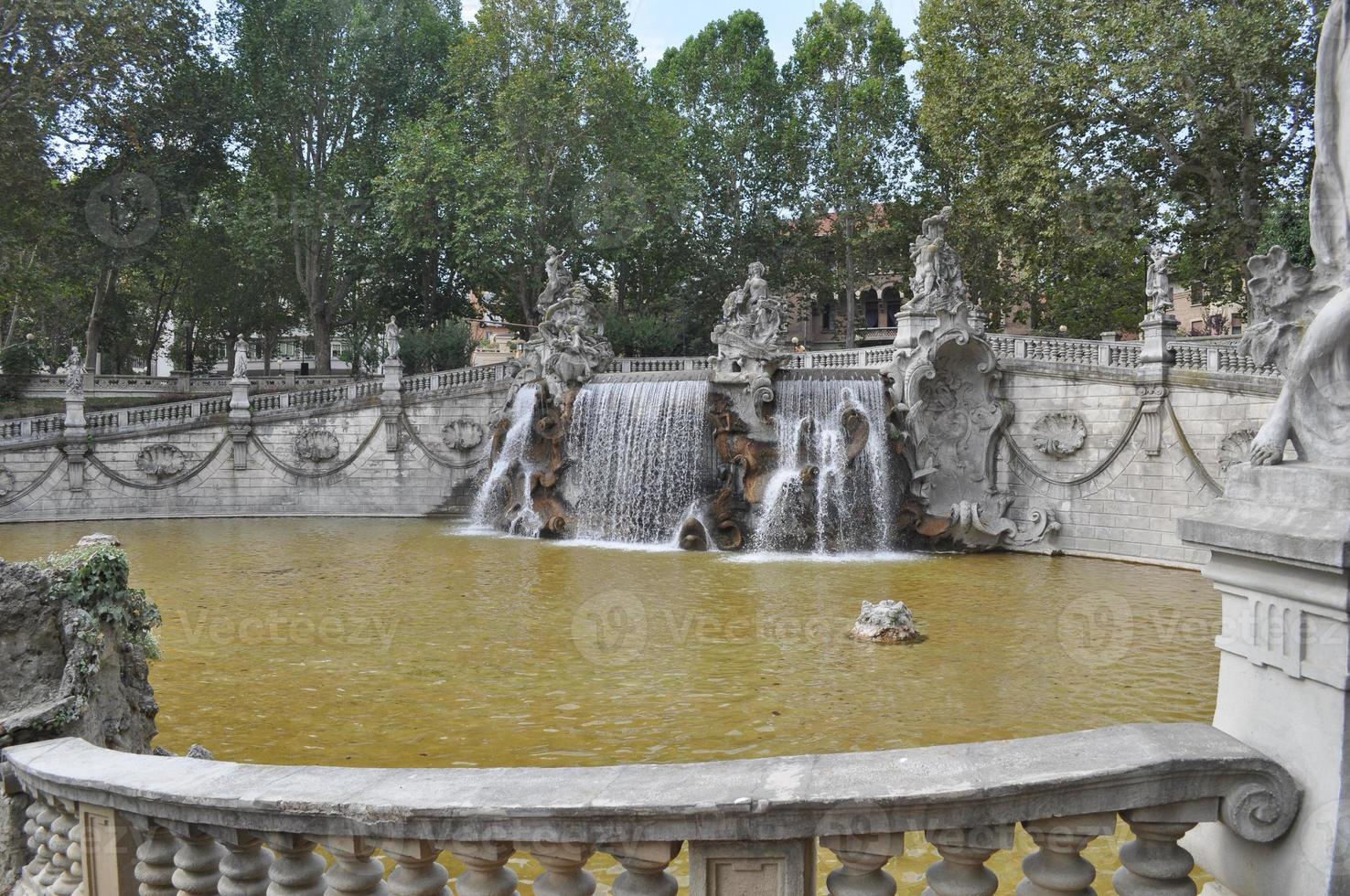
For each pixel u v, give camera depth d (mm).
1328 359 4488
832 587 24656
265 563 28562
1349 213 4594
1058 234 41375
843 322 76750
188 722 13258
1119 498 31047
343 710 13828
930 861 8188
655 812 4059
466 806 4191
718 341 34188
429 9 59250
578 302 39750
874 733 12781
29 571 7590
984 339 33531
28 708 7223
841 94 58469
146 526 39875
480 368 44906
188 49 52969
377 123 58375
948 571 27953
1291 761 4258
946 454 33625
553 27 53125
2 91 44625
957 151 46375
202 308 63219
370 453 44188
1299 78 37688
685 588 24391
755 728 13031
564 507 36219
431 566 28094
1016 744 4496
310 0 53219
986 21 43688
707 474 33656
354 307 66125
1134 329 58156
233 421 43281
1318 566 4023
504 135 53062
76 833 5469
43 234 49375
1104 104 39281
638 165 54688
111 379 54125
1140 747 4312
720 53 60281
